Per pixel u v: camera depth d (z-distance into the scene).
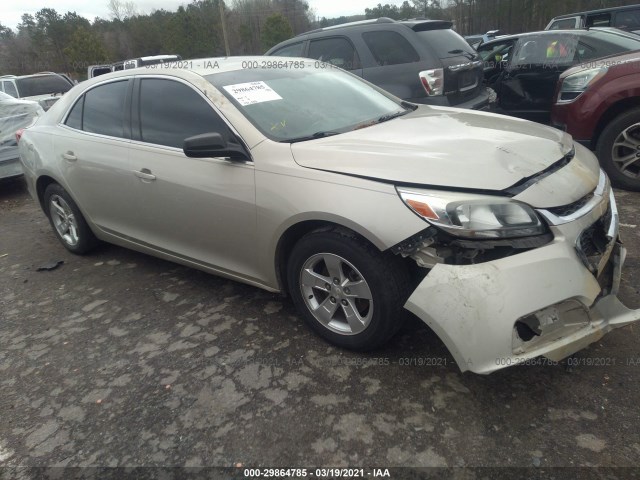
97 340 3.04
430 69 5.41
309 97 3.25
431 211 2.15
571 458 1.94
